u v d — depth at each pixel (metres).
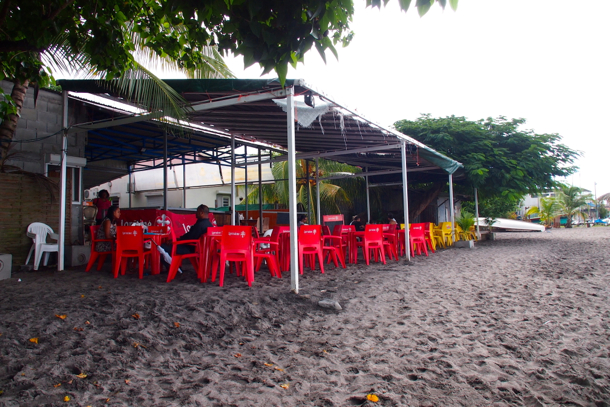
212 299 4.70
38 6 4.08
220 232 5.78
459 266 8.16
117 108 8.24
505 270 7.64
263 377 2.86
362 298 5.14
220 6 2.96
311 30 2.96
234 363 3.12
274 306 4.61
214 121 8.32
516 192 14.63
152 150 13.20
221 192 20.44
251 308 4.46
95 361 3.03
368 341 3.65
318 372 2.98
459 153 15.43
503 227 23.92
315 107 6.12
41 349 3.18
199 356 3.26
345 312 4.55
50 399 2.44
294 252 5.19
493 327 4.08
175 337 3.60
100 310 4.19
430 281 6.41
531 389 2.75
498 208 27.50
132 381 2.74
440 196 20.89
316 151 11.65
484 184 15.55
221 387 2.69
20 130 7.51
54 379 2.70
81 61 5.84
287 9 2.87
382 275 6.87
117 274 6.09
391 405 2.49
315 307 4.69
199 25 4.31
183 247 6.03
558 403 2.57
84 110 8.54
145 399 2.50
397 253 9.91
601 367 3.11
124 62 5.01
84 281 5.75
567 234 21.44
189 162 14.39
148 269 6.96
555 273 7.29
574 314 4.55
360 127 7.88
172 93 5.77
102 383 2.70
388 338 3.74
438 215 21.34
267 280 6.02
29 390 2.52
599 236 18.48
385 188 19.66
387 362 3.18
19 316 3.94
